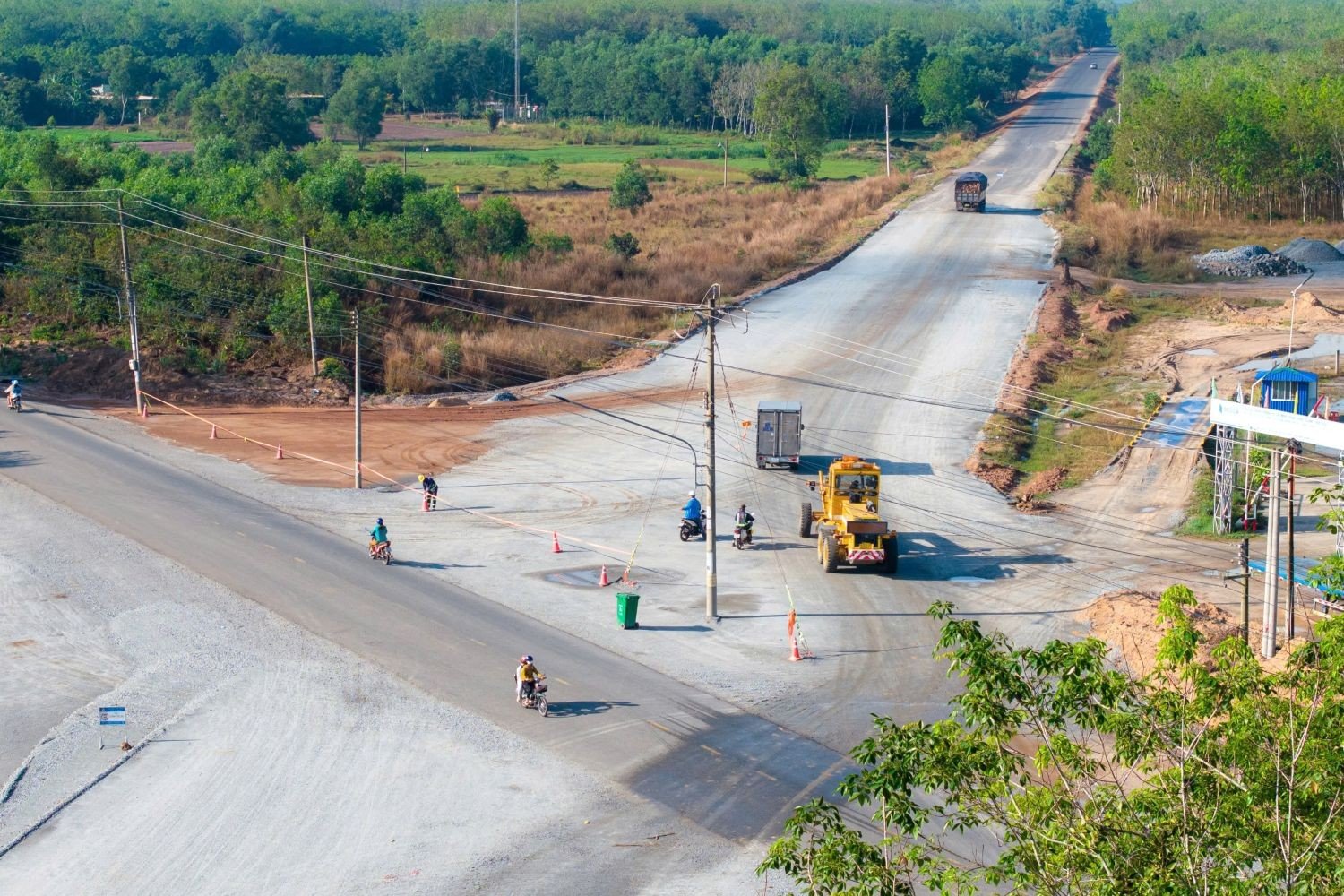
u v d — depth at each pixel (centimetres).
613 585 7262
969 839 4538
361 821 4728
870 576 7456
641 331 13375
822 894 2492
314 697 5794
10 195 14925
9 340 12700
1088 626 6619
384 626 6631
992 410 10694
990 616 6800
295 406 11412
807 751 5256
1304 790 2331
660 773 5075
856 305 14112
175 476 9275
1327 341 12262
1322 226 18488
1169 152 19450
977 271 15625
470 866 4422
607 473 9431
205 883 4322
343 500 8812
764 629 6619
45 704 5731
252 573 7375
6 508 8438
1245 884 2236
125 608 6850
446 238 15450
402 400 11556
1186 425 10006
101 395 11650
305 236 12875
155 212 14862
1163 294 14612
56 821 4734
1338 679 2417
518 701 5716
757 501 8862
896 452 9850
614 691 5856
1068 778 2577
